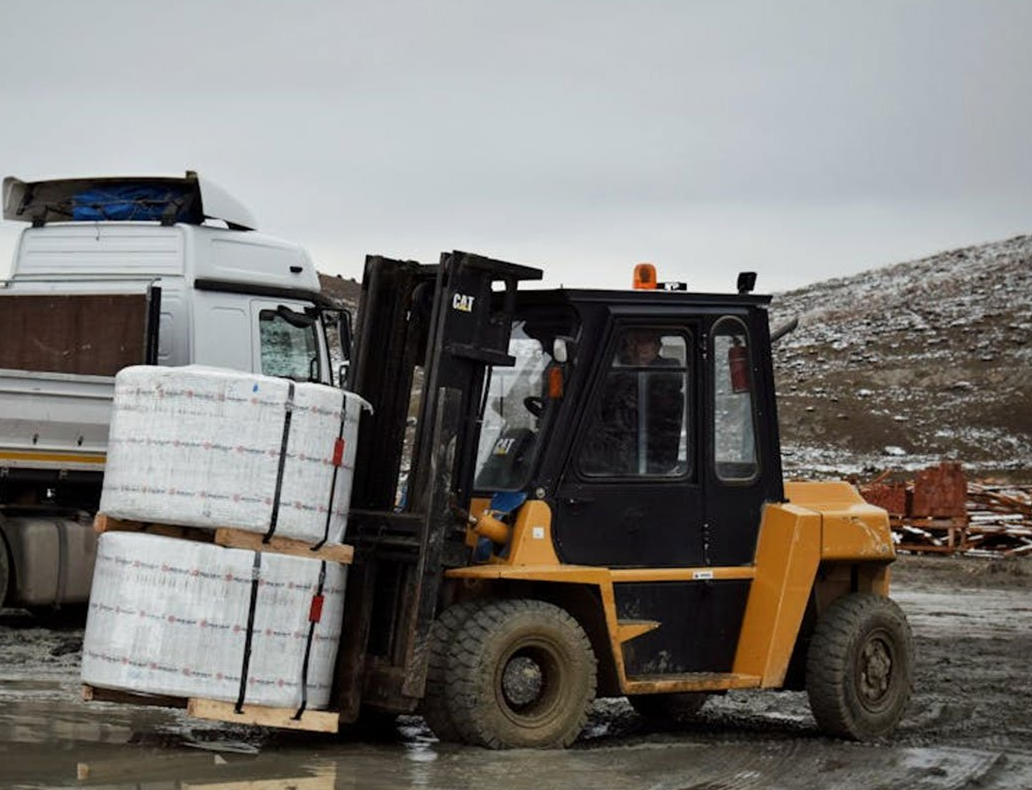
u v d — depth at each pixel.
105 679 8.49
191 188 16.95
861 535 10.51
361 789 8.08
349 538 9.34
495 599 9.45
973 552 30.38
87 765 8.45
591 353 9.84
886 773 9.23
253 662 8.57
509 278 9.60
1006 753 10.07
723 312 10.26
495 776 8.52
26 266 16.98
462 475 9.46
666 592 9.97
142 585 8.47
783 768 9.27
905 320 80.31
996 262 90.94
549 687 9.41
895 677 10.67
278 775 8.37
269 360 16.66
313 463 8.69
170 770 8.40
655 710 11.46
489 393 10.06
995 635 17.86
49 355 15.91
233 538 8.52
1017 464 55.97
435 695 9.23
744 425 10.36
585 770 8.83
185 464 8.53
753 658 10.15
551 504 9.65
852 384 68.56
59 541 15.10
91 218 17.27
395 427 9.83
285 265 16.94
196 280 16.27
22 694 10.95
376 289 9.87
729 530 10.22
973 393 65.69
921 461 57.22
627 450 9.95
